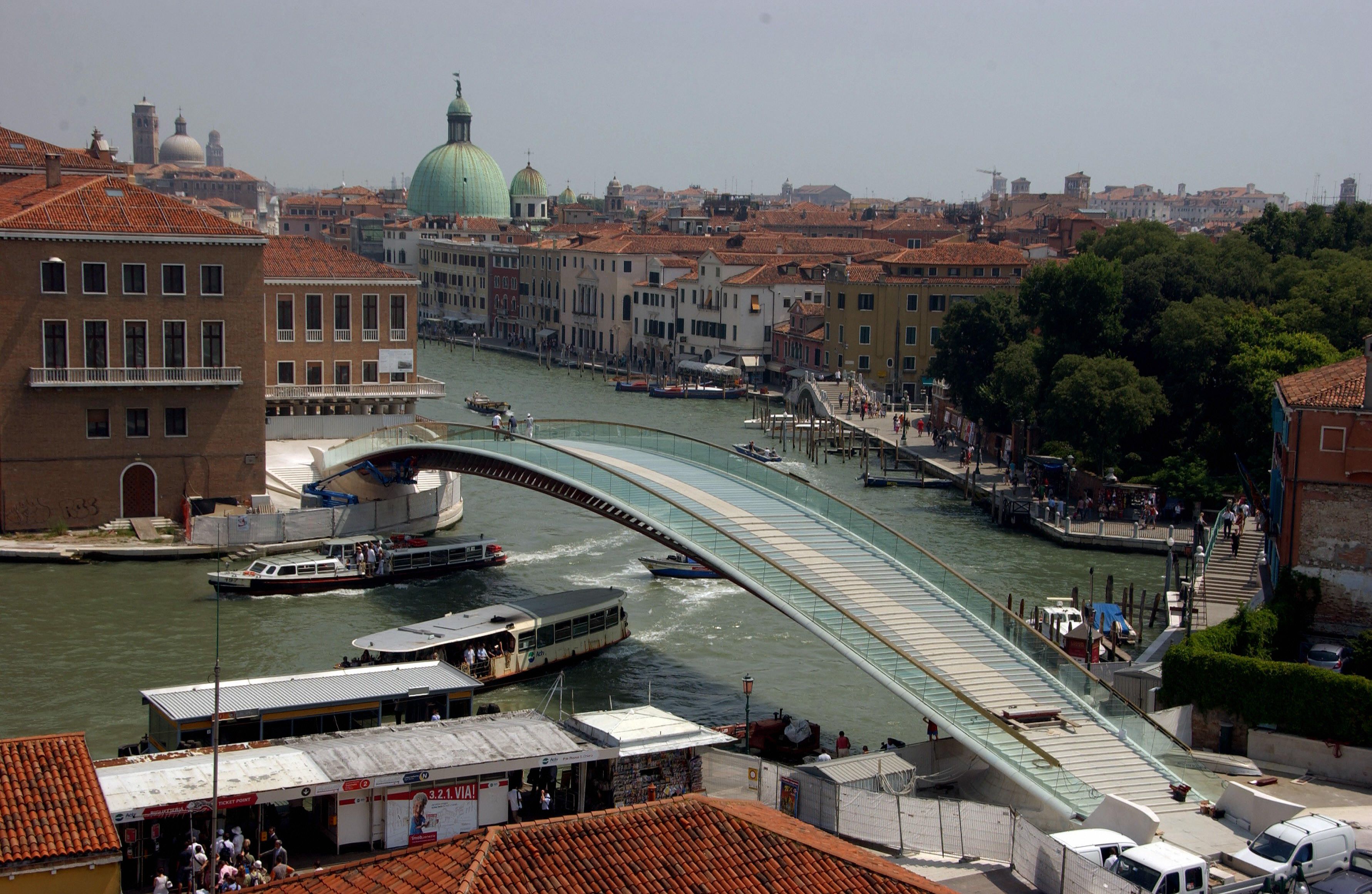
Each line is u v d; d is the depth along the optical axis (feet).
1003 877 120.78
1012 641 165.99
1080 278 354.13
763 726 172.04
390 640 195.00
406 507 287.07
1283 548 195.62
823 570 176.55
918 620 168.35
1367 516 189.57
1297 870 122.01
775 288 569.64
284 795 127.34
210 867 121.19
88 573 250.37
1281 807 132.67
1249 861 122.52
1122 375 321.32
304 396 332.80
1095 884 111.34
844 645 160.56
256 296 281.13
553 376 611.47
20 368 265.13
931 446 410.31
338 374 341.00
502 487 353.10
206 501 277.23
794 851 89.76
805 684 199.82
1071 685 157.58
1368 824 139.64
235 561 261.03
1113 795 135.03
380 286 341.62
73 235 265.13
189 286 275.80
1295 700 162.40
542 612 208.33
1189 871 113.39
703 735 150.30
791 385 535.19
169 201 284.41
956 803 127.65
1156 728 155.74
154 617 224.53
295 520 271.49
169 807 122.62
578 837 87.35
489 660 196.85
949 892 88.89
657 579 258.37
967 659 161.89
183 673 195.83
